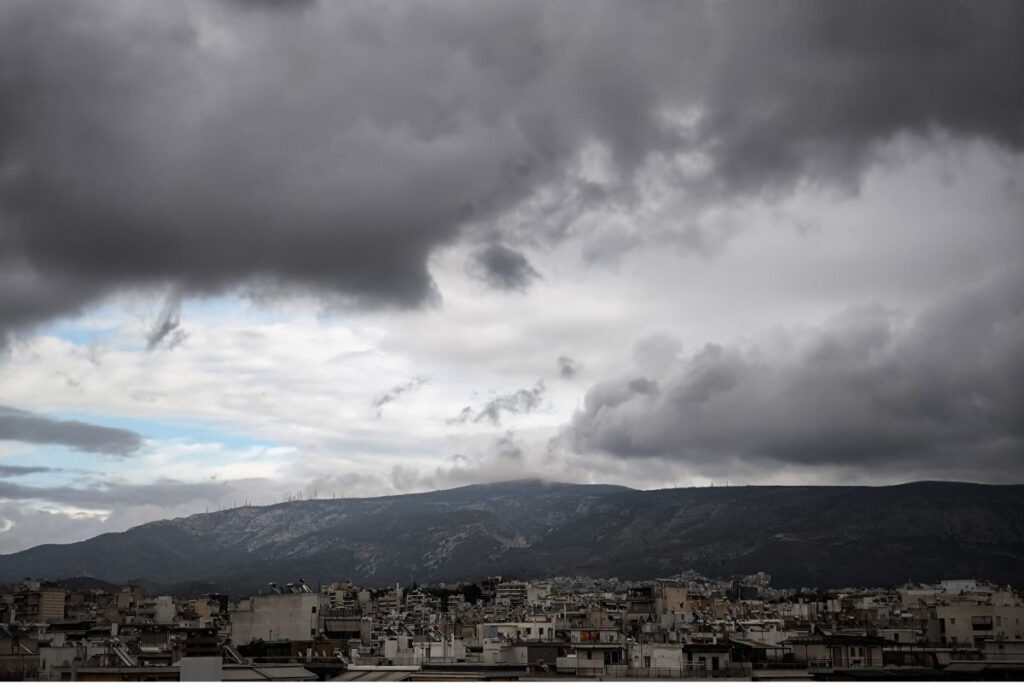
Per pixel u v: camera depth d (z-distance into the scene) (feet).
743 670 532.73
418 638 643.45
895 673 485.56
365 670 526.16
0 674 451.12
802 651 577.02
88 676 438.81
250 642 578.66
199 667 394.73
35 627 647.97
